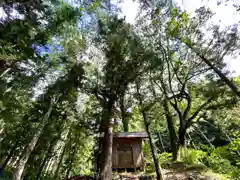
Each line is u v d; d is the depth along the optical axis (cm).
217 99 614
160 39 682
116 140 874
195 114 805
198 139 1745
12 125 570
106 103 520
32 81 568
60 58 576
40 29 361
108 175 461
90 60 529
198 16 541
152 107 629
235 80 516
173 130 926
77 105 706
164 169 697
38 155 634
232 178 534
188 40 581
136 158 827
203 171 625
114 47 434
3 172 592
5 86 447
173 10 598
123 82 468
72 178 611
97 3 520
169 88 786
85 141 851
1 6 286
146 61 444
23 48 304
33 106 609
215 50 501
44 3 370
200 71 669
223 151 666
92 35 521
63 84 549
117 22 455
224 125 837
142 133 876
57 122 700
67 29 477
